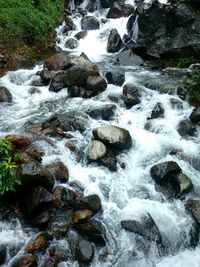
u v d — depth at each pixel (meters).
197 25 8.59
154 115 6.27
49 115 6.36
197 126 6.16
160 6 8.95
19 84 7.46
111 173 5.17
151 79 7.57
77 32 10.25
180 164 5.40
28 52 8.90
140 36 9.23
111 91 6.97
